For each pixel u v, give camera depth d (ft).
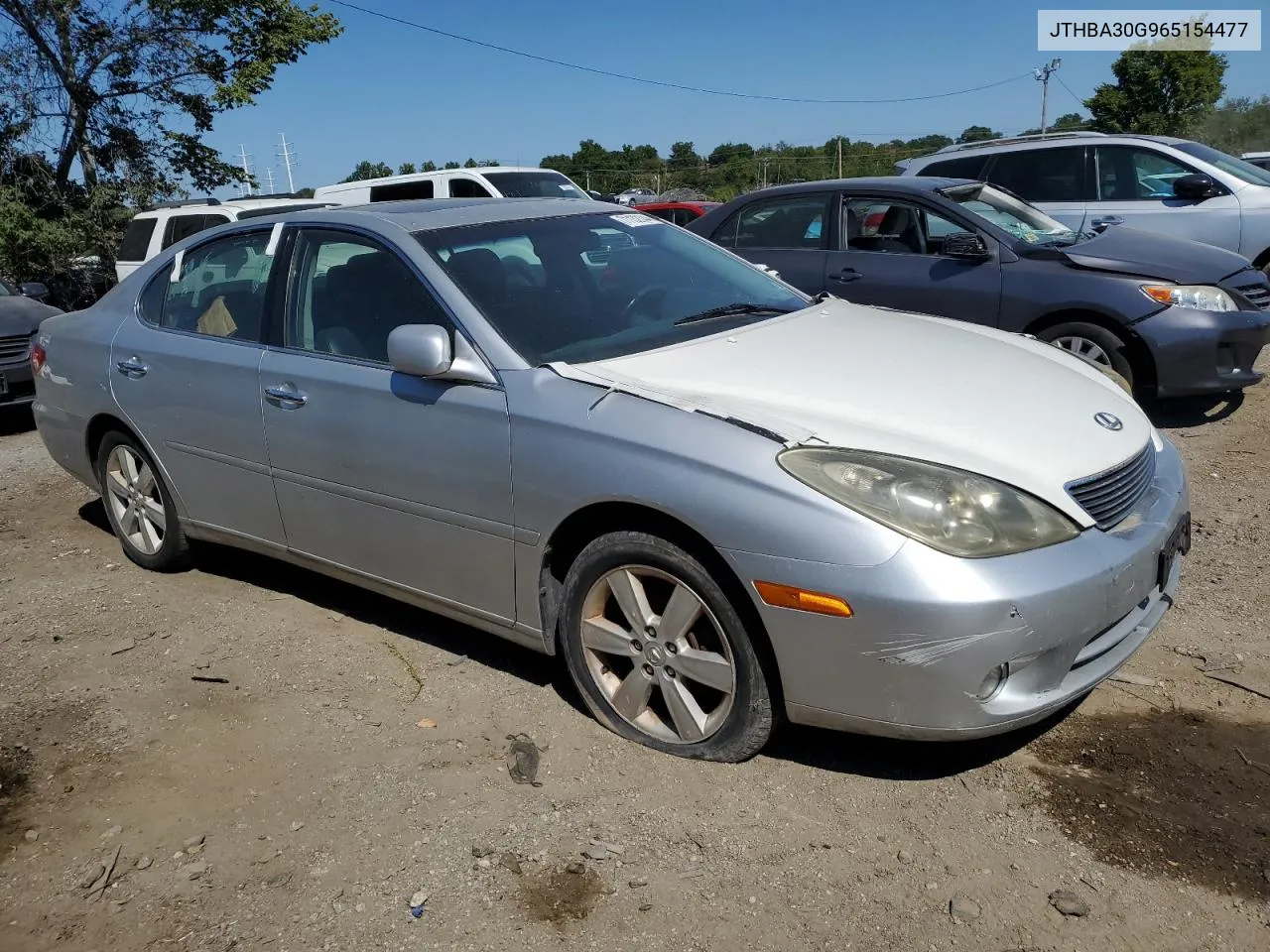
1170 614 13.20
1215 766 9.99
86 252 61.72
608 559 10.44
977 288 22.45
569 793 10.07
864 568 8.81
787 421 9.79
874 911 8.36
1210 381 20.84
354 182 45.75
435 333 11.06
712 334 12.23
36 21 61.11
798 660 9.30
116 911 8.77
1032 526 9.15
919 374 11.13
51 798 10.41
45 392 17.01
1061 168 31.22
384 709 11.84
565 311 12.06
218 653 13.44
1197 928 8.00
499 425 10.90
